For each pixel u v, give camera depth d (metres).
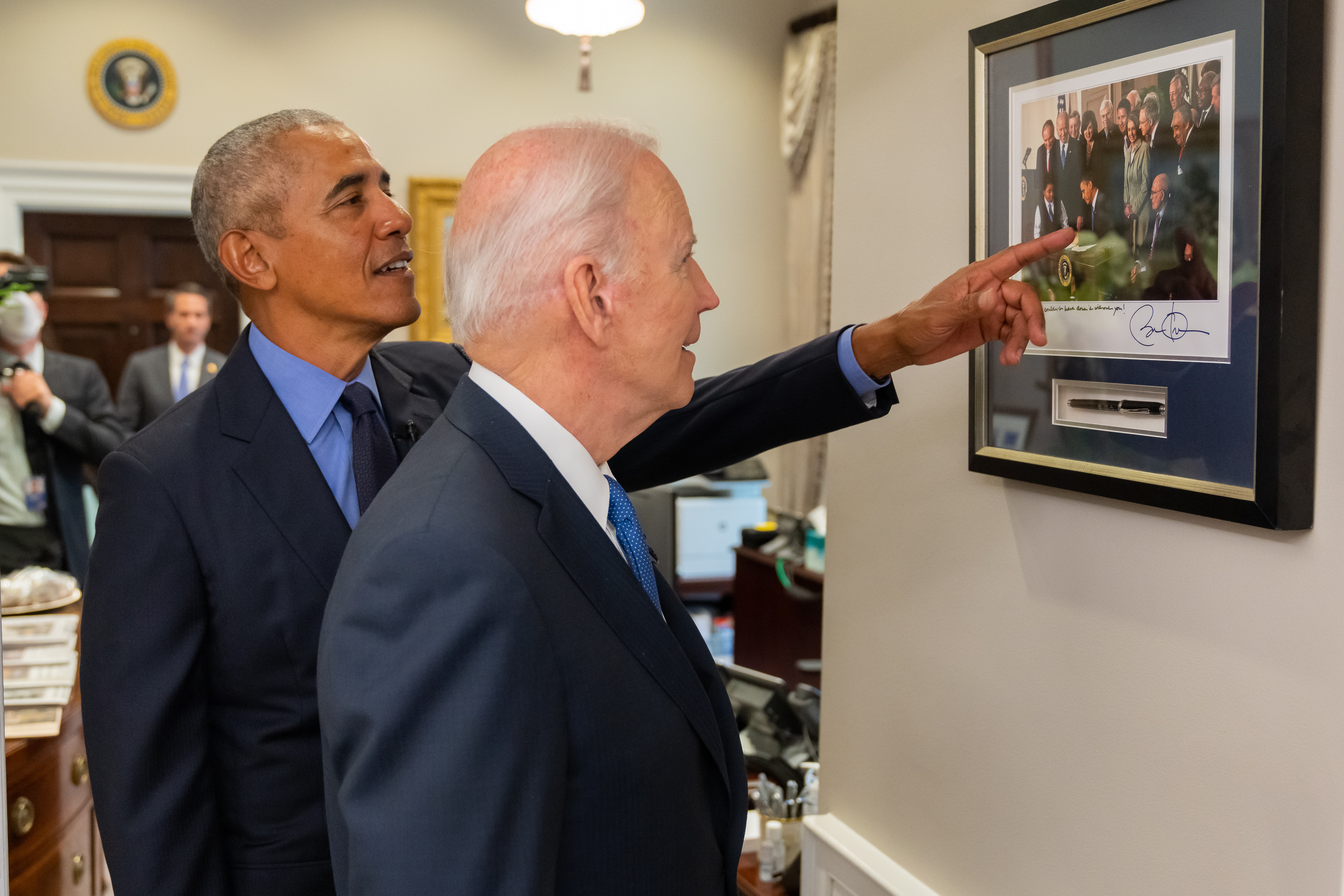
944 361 1.36
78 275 4.95
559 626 0.84
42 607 2.39
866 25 1.50
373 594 0.79
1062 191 1.11
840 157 1.57
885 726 1.52
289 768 1.25
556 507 0.88
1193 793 1.03
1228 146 0.92
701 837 0.92
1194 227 0.96
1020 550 1.24
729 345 5.86
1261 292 0.89
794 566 3.40
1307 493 0.90
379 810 0.76
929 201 1.37
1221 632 0.99
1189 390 0.98
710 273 5.79
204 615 1.22
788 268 5.79
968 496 1.33
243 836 1.26
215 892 1.21
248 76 5.03
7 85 4.79
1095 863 1.15
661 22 5.62
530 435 0.91
